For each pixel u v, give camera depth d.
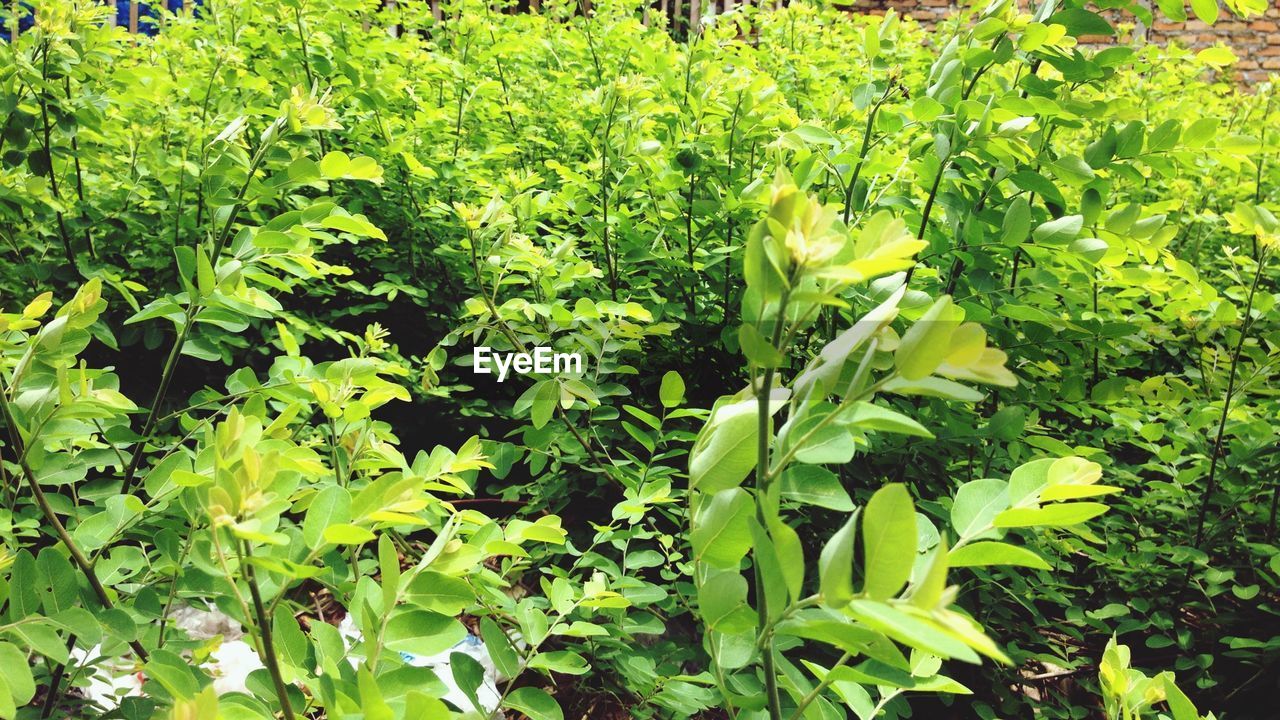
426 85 3.69
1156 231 1.79
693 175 2.53
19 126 2.08
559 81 4.07
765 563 0.80
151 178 3.01
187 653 1.60
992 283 1.94
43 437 1.26
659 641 2.21
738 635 1.05
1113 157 1.87
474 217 1.99
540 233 3.28
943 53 1.99
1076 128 1.95
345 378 1.52
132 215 2.73
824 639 0.82
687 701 1.68
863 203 2.07
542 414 1.94
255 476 0.80
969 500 0.92
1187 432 2.26
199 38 3.50
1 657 0.96
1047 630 2.49
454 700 2.13
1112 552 2.27
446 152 3.36
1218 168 3.24
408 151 3.00
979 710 2.13
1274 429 2.20
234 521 0.77
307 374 1.65
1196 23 8.23
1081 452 2.03
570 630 1.33
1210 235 3.39
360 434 1.58
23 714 1.32
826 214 0.73
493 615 1.74
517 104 3.68
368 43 3.52
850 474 2.17
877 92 2.13
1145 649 2.44
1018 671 2.31
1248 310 2.13
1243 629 2.38
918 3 8.33
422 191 3.09
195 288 1.58
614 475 2.18
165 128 2.89
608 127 2.69
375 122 3.06
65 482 1.52
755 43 4.96
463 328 2.13
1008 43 1.80
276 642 0.99
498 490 2.64
